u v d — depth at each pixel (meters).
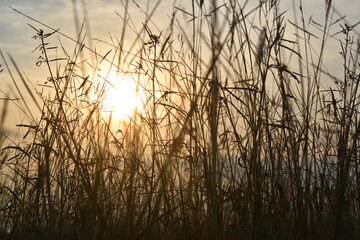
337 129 1.99
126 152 1.78
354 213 1.96
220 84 1.57
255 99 1.75
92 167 1.89
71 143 1.91
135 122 1.71
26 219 2.02
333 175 1.93
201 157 1.73
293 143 1.81
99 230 1.44
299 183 1.76
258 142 1.70
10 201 2.20
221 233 1.60
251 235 1.60
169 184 1.72
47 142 1.84
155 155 1.68
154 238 1.69
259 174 1.67
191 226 1.82
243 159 1.74
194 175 1.77
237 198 1.71
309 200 1.74
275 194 1.75
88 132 1.88
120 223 1.69
